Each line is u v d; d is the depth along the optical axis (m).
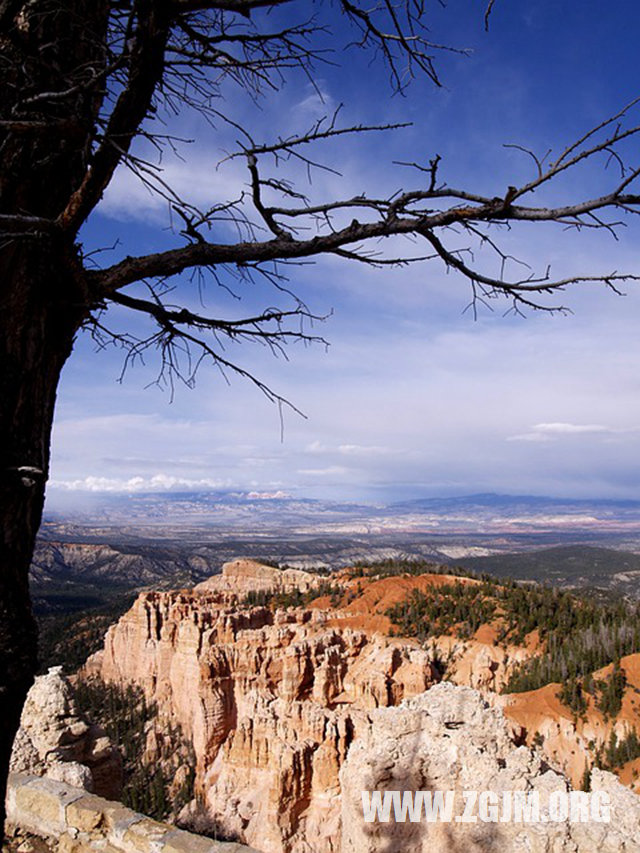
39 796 9.67
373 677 47.00
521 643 59.56
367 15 4.07
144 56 3.21
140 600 78.06
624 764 37.78
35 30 3.56
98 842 8.95
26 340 3.34
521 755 10.38
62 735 12.25
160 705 69.12
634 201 3.13
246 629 64.50
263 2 3.58
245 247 3.83
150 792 53.84
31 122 3.11
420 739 11.19
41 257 3.31
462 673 57.31
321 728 35.59
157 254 3.78
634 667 45.72
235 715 53.53
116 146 2.97
